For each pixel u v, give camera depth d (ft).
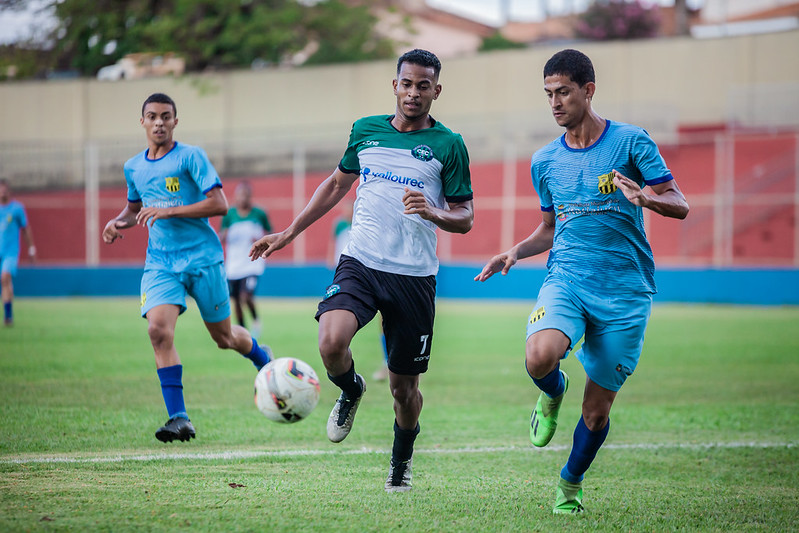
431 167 32.22
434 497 31.50
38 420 44.73
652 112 215.31
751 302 154.51
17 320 109.60
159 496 30.27
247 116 243.19
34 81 245.65
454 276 171.22
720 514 30.09
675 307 148.87
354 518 28.12
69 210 215.51
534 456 39.93
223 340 43.96
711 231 193.57
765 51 211.61
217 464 36.11
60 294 165.89
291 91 241.55
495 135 221.87
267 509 28.91
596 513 29.99
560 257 31.27
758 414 51.67
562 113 30.42
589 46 226.17
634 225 30.48
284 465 36.37
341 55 276.21
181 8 241.96
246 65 259.60
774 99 209.05
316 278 169.58
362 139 33.19
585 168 30.55
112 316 117.29
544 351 28.94
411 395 32.35
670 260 191.62
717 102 215.31
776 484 34.83
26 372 63.82
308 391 30.50
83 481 32.32
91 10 242.17
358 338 102.37
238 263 90.89
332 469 35.88
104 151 226.79
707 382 65.57
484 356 82.07
